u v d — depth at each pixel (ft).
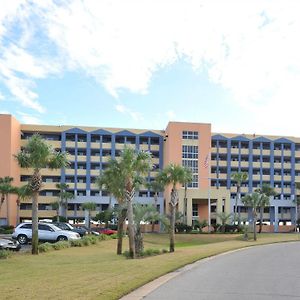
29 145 91.30
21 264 67.87
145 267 58.95
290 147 335.47
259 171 329.31
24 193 102.99
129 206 95.96
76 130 306.55
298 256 85.76
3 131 273.13
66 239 121.60
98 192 302.86
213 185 320.70
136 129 316.60
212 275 53.16
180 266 63.52
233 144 329.31
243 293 39.45
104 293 36.47
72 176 302.25
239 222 258.37
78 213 296.92
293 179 330.54
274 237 205.98
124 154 101.55
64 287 39.04
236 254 92.02
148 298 36.58
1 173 269.23
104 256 90.22
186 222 277.03
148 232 243.19
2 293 35.63
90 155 306.35
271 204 318.86
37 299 33.06
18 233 120.47
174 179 117.19
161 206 297.12
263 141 329.93
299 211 322.55
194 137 304.71
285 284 45.39
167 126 309.22
